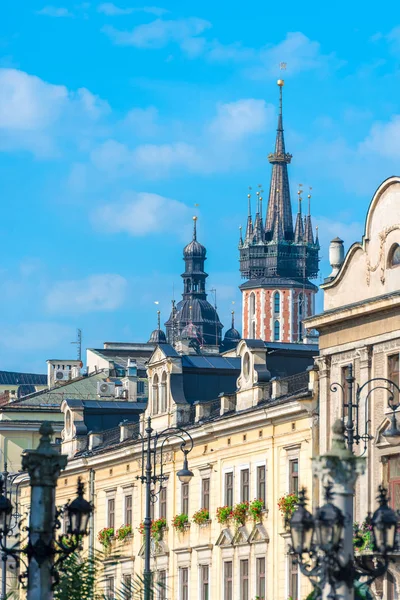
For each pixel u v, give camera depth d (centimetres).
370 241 9269
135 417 14525
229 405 11319
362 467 4178
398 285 8969
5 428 16612
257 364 10950
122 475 12988
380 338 9088
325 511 4103
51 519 4794
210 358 12544
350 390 7506
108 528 13100
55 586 4956
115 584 12769
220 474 11231
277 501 10281
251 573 10556
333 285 9638
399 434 7044
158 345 12519
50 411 16750
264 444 10525
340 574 4106
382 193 9156
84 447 14188
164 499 12181
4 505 5162
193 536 11569
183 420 12100
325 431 9612
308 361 11319
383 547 4388
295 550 4209
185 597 11638
